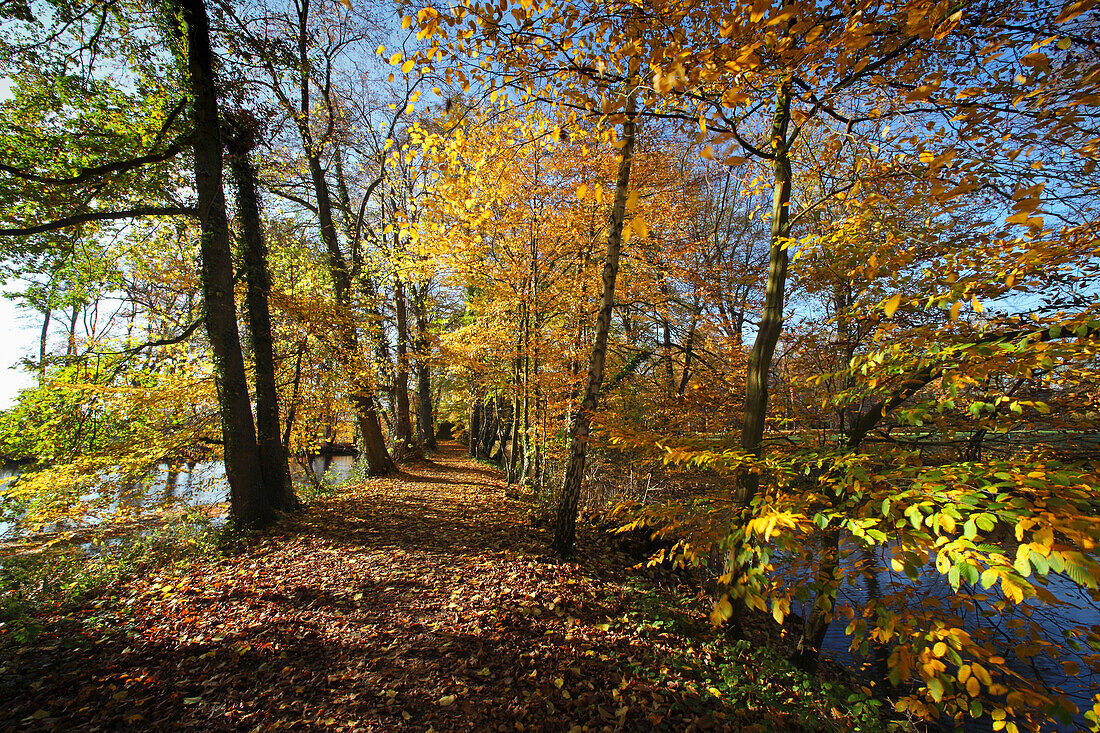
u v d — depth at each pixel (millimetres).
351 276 12633
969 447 4184
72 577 5512
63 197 6559
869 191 4082
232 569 5789
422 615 4695
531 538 7469
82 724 3107
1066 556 1627
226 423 7398
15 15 5953
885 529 2438
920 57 3258
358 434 15188
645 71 2840
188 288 9336
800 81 3457
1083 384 3674
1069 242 3008
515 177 9383
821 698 4137
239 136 8008
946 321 3229
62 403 8500
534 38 3299
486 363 13625
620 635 4633
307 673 3744
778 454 3418
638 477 10039
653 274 10195
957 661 2057
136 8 6617
